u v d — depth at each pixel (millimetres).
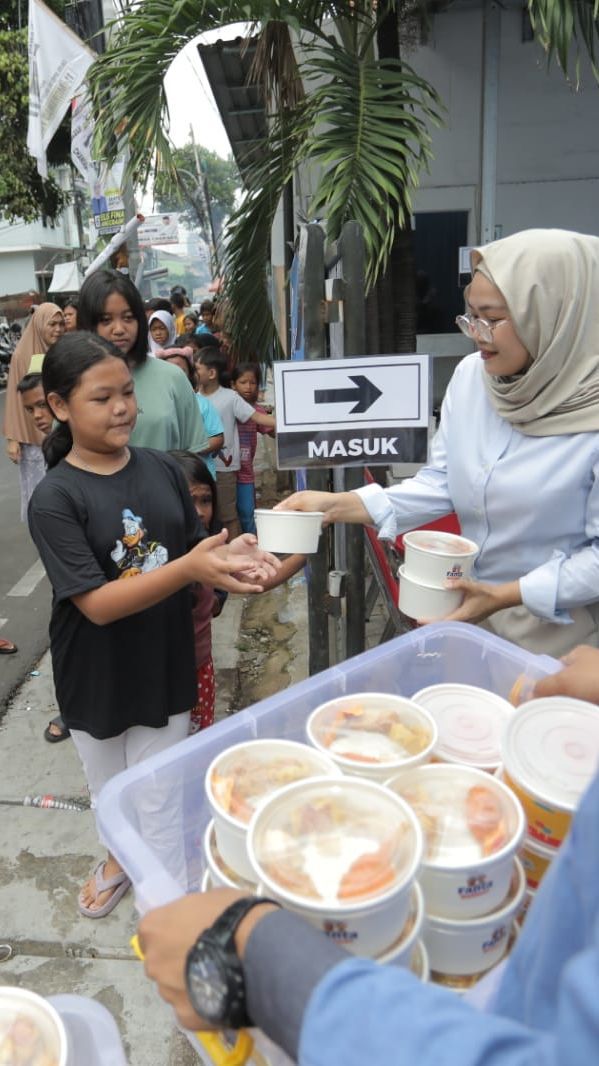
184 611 2051
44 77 6207
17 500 7285
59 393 1814
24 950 2232
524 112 5129
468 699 1251
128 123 3777
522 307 1558
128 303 2592
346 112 3328
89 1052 1040
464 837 894
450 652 1477
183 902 795
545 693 1228
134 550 1902
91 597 1742
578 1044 471
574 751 1021
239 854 911
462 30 4926
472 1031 551
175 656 2045
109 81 3730
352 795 916
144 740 2096
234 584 1606
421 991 605
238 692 3629
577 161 5223
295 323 2945
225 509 5059
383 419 2074
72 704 2006
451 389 1953
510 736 1043
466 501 1901
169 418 2723
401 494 2004
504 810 943
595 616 1840
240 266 4973
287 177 3654
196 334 6969
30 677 3846
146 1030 1978
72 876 2502
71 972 2154
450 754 1101
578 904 553
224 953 695
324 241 2182
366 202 3072
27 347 4320
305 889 774
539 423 1713
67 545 1788
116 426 1825
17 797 2891
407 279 4332
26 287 30453
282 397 2057
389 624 3041
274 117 4203
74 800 2846
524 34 4957
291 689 1276
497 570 1907
